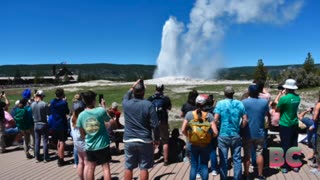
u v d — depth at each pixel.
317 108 9.28
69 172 10.40
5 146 14.18
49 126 11.88
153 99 10.38
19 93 50.44
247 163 8.63
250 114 8.52
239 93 32.97
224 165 8.12
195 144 7.64
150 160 7.42
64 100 11.14
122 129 12.73
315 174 9.39
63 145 11.14
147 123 7.35
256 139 8.56
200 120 7.61
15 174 10.36
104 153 7.60
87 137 7.57
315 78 41.72
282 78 44.09
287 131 9.52
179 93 35.41
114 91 41.06
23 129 12.27
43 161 11.89
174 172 9.90
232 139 8.02
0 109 13.44
